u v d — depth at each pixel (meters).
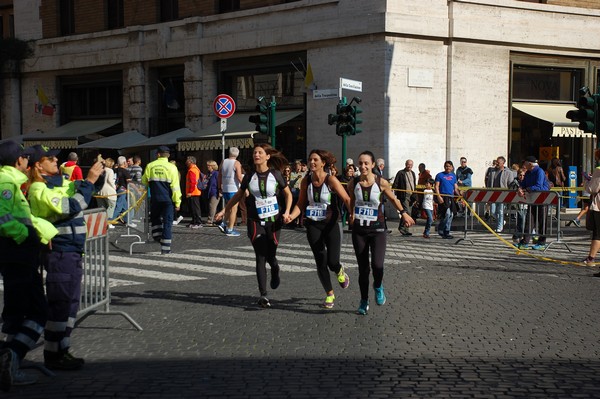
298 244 16.59
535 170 16.23
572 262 13.73
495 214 20.23
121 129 29.47
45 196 6.45
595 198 13.06
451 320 8.66
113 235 18.09
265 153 9.32
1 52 32.09
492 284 11.19
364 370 6.59
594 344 7.56
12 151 6.14
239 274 12.32
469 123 23.53
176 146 27.34
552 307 9.46
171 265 13.32
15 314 6.24
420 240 17.77
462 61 23.27
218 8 26.52
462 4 23.16
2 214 5.96
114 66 29.20
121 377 6.39
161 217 14.74
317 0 23.45
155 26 27.80
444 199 18.22
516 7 23.95
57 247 6.59
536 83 24.98
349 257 14.35
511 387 6.08
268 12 24.73
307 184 9.25
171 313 9.15
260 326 8.41
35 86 32.03
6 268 6.14
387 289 10.71
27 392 5.96
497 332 8.07
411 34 22.42
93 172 6.71
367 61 22.52
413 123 22.73
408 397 5.81
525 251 15.24
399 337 7.84
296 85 24.48
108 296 8.34
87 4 30.38
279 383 6.19
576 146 25.77
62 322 6.58
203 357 7.07
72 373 6.55
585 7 25.45
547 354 7.16
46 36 31.66
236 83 26.25
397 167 22.53
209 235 18.52
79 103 31.25
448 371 6.55
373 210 8.91
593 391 5.98
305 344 7.55
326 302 9.33
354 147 22.97
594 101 17.39
